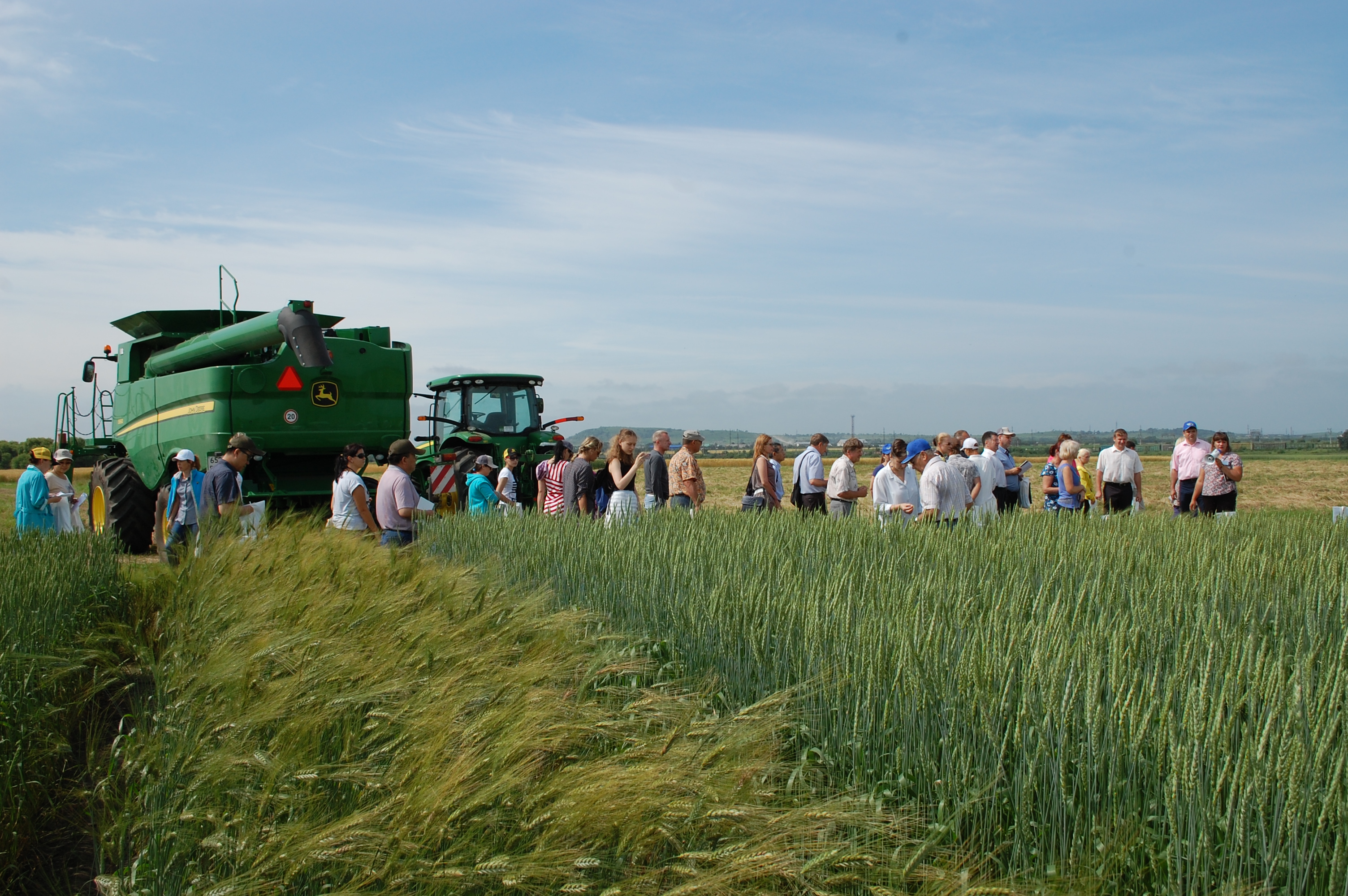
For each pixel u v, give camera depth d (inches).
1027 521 327.9
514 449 546.3
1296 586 202.7
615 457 382.9
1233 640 126.5
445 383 555.8
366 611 169.9
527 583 244.2
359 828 89.7
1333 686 101.7
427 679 128.5
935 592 160.7
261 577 211.6
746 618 160.9
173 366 481.7
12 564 236.8
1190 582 197.2
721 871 81.5
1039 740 101.8
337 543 237.6
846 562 220.5
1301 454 3934.5
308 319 413.7
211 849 98.5
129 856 111.0
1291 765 85.8
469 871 84.0
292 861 89.5
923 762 115.3
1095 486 487.2
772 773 105.9
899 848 92.0
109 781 130.4
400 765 103.0
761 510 353.7
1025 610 155.3
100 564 289.7
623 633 182.2
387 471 320.5
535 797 91.4
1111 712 101.4
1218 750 91.9
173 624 192.2
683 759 96.2
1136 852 94.6
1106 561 226.5
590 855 86.7
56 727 164.4
